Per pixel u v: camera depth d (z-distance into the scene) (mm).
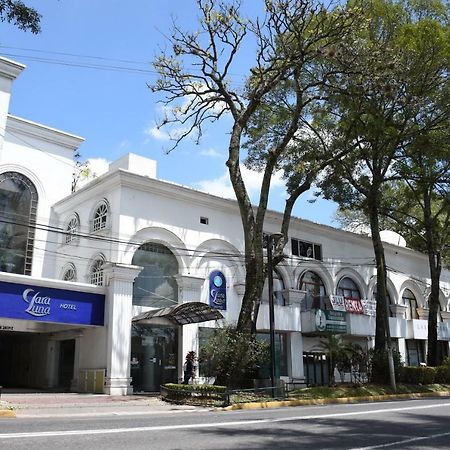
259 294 19969
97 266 23438
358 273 32938
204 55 21141
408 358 34594
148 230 23109
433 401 18047
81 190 24797
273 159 21453
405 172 26578
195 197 24750
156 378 22391
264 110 25156
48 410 14266
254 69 20906
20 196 26703
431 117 25062
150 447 6953
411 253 37406
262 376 21859
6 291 19359
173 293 23688
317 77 23688
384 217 38000
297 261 29078
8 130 26797
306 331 27828
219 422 10375
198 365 22641
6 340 29125
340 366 25484
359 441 7871
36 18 11125
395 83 22250
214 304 24672
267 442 7652
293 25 20312
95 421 10594
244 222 20344
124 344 21047
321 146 26203
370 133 24016
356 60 21016
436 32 22969
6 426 9242
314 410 14203
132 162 25672
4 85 21031
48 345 25234
